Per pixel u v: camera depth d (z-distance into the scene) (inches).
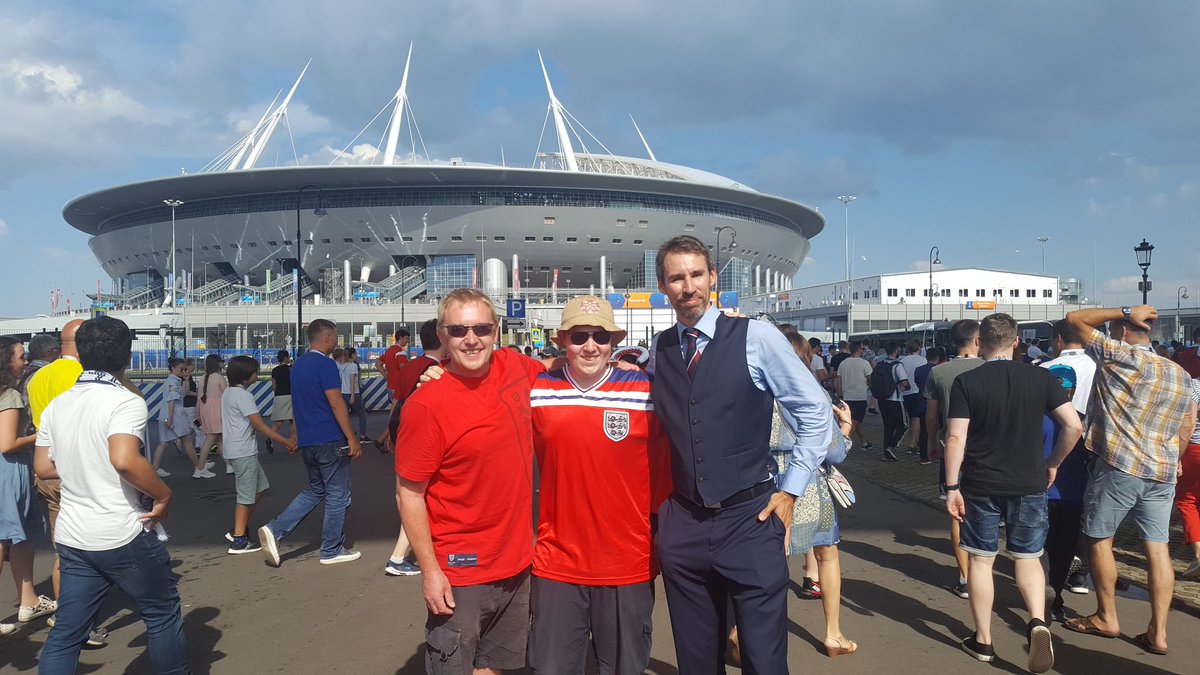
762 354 113.0
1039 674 151.6
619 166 4729.3
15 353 178.1
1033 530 152.6
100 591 136.0
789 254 4756.4
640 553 118.6
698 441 111.4
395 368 319.3
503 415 116.9
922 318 2276.1
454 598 115.0
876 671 154.7
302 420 241.9
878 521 296.4
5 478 181.8
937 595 204.8
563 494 117.3
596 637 119.7
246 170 3444.9
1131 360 164.2
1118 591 204.2
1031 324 1157.7
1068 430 155.3
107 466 132.9
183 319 2795.3
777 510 111.8
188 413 477.4
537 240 3806.6
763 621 110.6
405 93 4119.1
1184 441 169.2
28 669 161.9
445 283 3806.6
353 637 178.5
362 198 3695.9
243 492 261.1
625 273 4121.6
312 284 3981.3
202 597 210.2
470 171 3540.8
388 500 350.3
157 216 3949.3
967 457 160.9
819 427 112.9
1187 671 152.8
